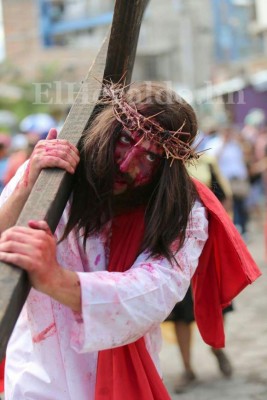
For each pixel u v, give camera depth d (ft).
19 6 75.87
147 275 5.65
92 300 5.31
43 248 4.97
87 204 6.07
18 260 4.85
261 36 66.85
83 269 6.33
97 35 73.61
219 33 61.21
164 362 15.76
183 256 5.97
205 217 6.37
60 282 5.15
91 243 6.28
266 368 14.96
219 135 32.83
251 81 55.52
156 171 5.99
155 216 5.90
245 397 13.38
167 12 59.57
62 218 6.32
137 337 5.70
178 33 59.57
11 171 19.90
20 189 5.98
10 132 68.80
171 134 5.86
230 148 31.58
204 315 7.09
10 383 6.49
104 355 6.13
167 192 5.90
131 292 5.49
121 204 6.19
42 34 75.66
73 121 6.15
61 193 5.58
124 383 6.13
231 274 6.81
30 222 5.06
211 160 14.93
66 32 75.05
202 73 56.39
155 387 6.24
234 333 17.76
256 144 41.75
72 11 74.84
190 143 6.13
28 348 6.49
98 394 6.11
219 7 61.00
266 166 34.58
